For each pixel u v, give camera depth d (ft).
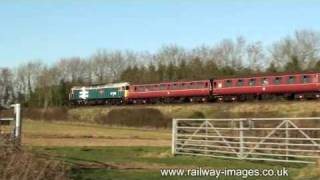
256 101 217.56
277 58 387.14
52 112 331.16
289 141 84.07
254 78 221.46
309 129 74.54
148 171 67.87
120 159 85.61
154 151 101.71
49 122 297.94
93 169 68.90
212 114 223.30
